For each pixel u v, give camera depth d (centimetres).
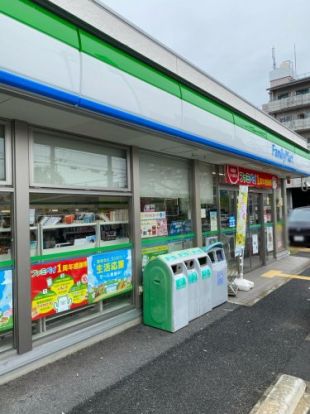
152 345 397
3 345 333
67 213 409
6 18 259
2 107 305
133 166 488
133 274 482
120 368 341
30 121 351
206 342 405
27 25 274
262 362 353
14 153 338
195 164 636
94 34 340
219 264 555
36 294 357
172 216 584
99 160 448
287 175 1043
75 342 382
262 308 540
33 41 278
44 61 285
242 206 661
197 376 325
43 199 380
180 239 595
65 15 309
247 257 855
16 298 334
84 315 420
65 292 388
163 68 437
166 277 438
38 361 343
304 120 3194
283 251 1096
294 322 475
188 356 368
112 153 468
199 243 632
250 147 670
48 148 384
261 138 735
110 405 280
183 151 554
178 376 325
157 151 546
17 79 263
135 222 485
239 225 662
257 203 938
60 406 279
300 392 296
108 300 452
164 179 572
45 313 365
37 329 364
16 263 334
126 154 488
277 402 272
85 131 402
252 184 862
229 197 774
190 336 423
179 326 445
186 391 299
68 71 306
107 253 444
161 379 320
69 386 308
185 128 470
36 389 304
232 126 605
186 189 628
